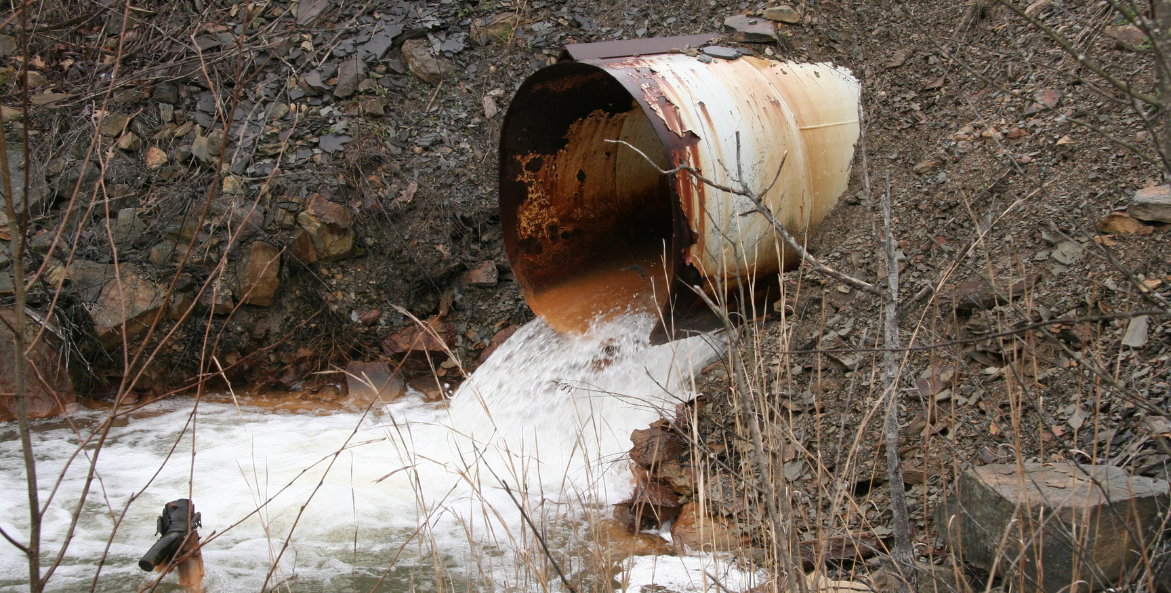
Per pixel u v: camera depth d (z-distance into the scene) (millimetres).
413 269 8086
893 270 2879
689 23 8305
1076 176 5273
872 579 3871
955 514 3607
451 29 9312
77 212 7816
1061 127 5605
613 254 7473
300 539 4902
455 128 8766
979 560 3457
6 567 4488
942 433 4551
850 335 5383
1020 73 6184
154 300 7312
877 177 6410
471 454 6168
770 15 7430
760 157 5859
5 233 7555
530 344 7031
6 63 8742
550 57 9062
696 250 5480
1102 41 5895
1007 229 5262
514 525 5098
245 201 7895
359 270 7992
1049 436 4129
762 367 3588
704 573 3607
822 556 2998
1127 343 4301
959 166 5957
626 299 6941
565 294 7109
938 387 4742
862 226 6156
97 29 9273
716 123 5695
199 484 5645
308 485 5633
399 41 9203
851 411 4941
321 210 7867
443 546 4820
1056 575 3188
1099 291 4598
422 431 6684
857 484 4586
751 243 5836
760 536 4297
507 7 9406
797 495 4129
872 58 7238
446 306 8031
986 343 4688
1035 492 3303
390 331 7852
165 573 3127
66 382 7051
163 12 9375
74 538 4855
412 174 8453
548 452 6070
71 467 5902
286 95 8750
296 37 9141
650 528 5133
